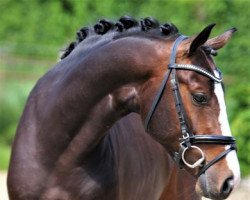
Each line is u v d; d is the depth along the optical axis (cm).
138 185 866
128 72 783
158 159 920
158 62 772
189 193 1018
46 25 2548
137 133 891
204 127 745
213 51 772
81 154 808
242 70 1952
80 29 872
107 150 823
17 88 2284
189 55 760
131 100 788
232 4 2059
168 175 962
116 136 847
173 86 757
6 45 2494
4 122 2259
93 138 805
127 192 848
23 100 2269
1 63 2414
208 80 748
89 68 802
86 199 811
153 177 905
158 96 763
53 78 847
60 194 816
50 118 821
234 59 1983
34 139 830
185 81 753
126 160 846
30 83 2336
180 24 2134
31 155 826
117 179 826
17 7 2627
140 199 880
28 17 2595
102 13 2366
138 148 877
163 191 987
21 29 2602
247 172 1808
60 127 813
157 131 771
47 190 817
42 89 851
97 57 802
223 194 744
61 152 813
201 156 750
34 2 2602
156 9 2217
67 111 810
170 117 759
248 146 1808
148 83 776
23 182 823
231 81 1948
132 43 792
